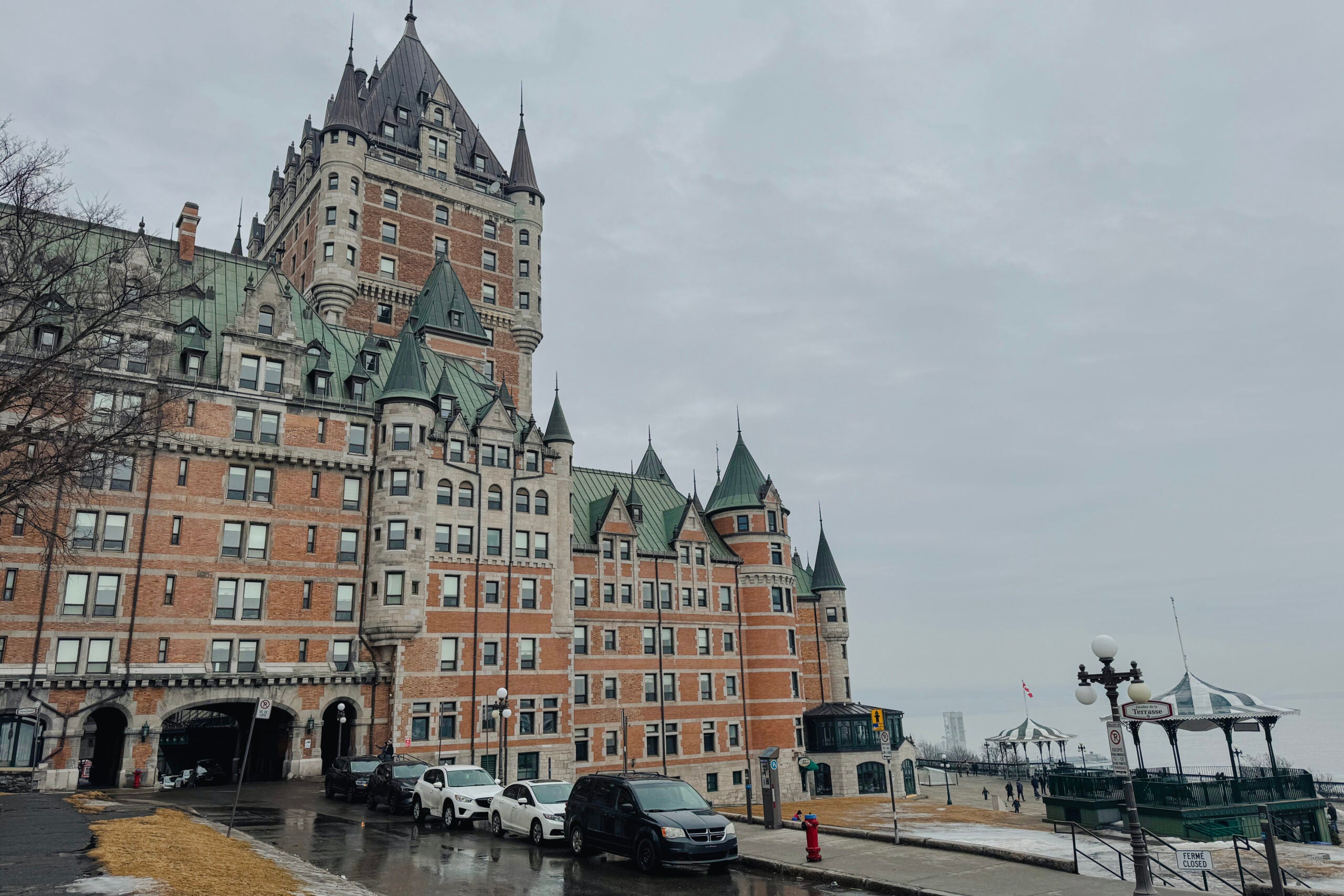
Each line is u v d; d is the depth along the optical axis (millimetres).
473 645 56062
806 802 69500
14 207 32531
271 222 90875
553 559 61094
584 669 66375
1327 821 38344
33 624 43469
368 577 53312
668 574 73125
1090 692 18906
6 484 28047
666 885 20016
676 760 69312
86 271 41031
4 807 29297
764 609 77000
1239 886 23375
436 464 57000
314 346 56125
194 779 50656
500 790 29781
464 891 19172
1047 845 23922
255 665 48938
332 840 26625
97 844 20656
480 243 84562
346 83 78438
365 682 51719
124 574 46250
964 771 104438
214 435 49969
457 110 91688
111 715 48281
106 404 45781
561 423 64938
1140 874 16781
